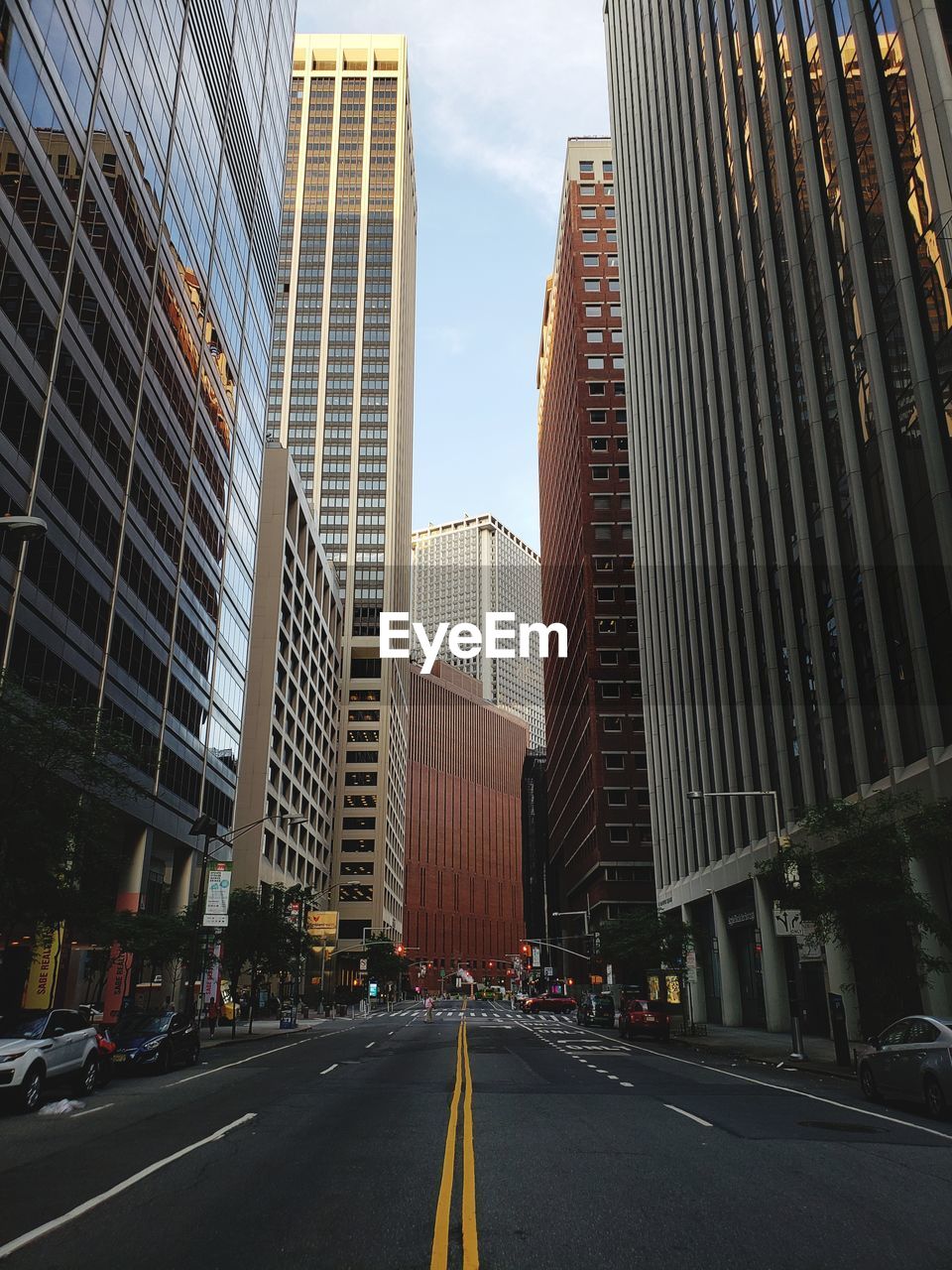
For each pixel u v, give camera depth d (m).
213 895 35.03
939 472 24.92
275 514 89.38
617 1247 6.78
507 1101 15.48
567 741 120.62
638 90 70.38
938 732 25.20
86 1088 16.78
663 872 62.44
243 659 66.75
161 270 47.97
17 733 20.30
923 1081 13.62
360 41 187.88
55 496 34.88
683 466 55.50
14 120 31.50
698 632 52.41
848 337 31.38
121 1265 6.33
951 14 25.62
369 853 132.88
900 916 20.52
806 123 34.25
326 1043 34.31
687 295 53.66
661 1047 32.06
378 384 162.50
